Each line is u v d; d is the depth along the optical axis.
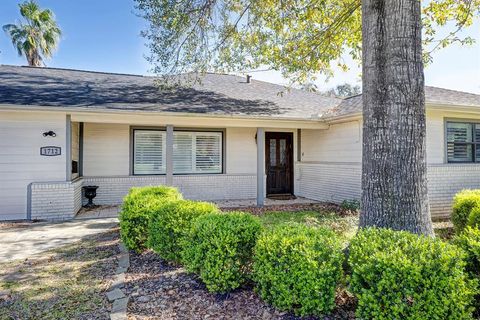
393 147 3.57
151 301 3.35
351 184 9.54
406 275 2.31
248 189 11.84
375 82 3.73
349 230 6.13
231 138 11.72
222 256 3.38
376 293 2.39
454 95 9.97
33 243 5.76
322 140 11.07
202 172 11.37
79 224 7.43
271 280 2.97
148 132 10.79
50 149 8.07
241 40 8.26
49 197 7.98
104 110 8.03
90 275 4.17
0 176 7.75
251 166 12.00
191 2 7.12
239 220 3.72
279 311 2.98
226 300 3.31
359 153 9.26
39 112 7.87
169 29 7.36
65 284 3.89
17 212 7.86
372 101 3.74
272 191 12.35
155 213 4.67
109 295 3.51
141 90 10.36
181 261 4.13
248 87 13.03
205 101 10.14
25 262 4.71
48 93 8.68
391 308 2.31
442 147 8.77
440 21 7.38
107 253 5.12
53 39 20.92
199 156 11.34
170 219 4.28
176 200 5.23
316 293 2.72
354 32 8.00
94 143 10.24
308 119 9.82
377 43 3.74
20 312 3.20
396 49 3.59
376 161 3.66
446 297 2.25
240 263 3.45
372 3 3.79
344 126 9.92
